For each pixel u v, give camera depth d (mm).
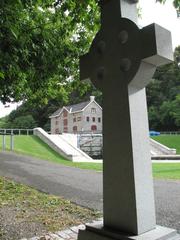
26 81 9523
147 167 2867
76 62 9039
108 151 2996
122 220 2795
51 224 4879
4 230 4574
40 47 8273
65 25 7652
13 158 16484
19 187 8289
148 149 2920
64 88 11305
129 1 3150
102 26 3242
